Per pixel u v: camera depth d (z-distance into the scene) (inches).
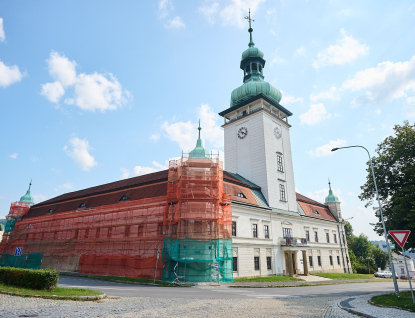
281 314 459.5
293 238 1820.9
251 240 1579.7
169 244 1284.4
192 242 1272.1
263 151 1987.0
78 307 479.5
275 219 1830.7
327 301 654.5
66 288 713.0
